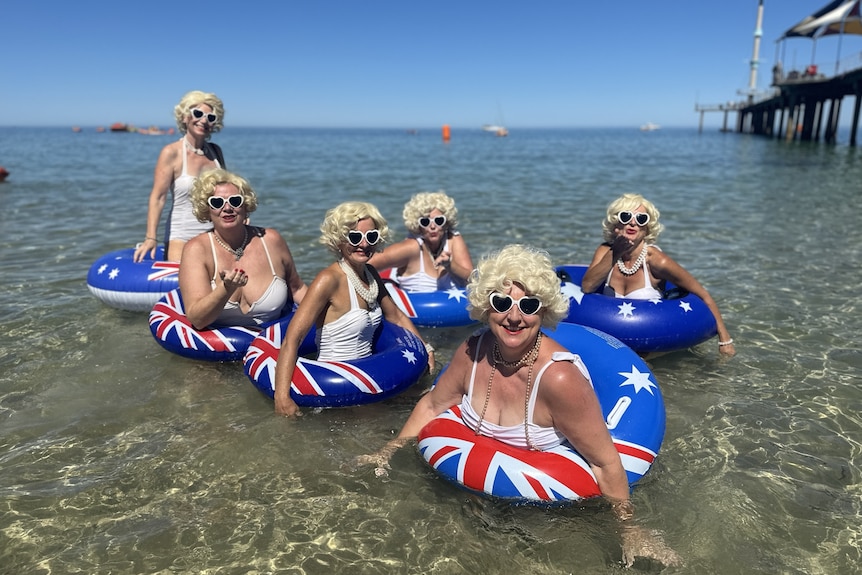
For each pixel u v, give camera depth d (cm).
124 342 458
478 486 270
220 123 535
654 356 448
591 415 252
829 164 2219
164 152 529
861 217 1035
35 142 5053
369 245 354
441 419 300
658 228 457
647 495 285
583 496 262
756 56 5406
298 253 756
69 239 818
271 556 247
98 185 1502
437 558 248
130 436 332
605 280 480
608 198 1325
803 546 253
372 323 387
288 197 1360
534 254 256
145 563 242
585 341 373
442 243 523
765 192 1420
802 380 406
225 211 402
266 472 302
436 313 496
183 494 284
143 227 916
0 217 993
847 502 281
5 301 544
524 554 250
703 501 281
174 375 406
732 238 856
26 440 326
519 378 265
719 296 576
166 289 499
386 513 273
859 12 3159
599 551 251
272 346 389
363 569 242
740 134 6156
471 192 1467
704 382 405
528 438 271
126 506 275
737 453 321
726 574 238
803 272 660
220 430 339
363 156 3350
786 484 295
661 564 244
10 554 245
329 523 267
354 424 349
